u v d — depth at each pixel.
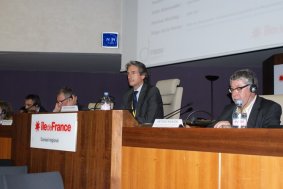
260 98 2.40
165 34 4.70
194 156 1.77
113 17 5.65
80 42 5.64
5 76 7.46
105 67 6.90
